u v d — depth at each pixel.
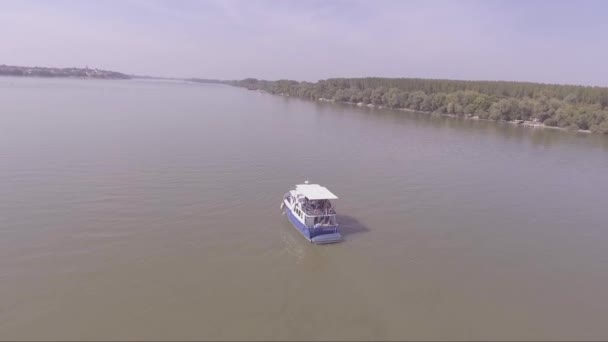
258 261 34.12
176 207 43.75
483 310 29.39
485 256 37.78
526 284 33.34
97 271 30.81
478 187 59.50
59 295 27.75
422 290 31.47
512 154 86.75
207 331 25.23
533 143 103.12
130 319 25.88
